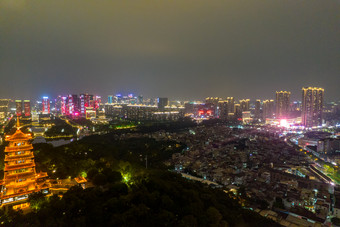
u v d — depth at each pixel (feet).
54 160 370.94
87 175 324.19
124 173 348.18
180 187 285.64
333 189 469.57
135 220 213.87
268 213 341.41
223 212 268.21
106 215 216.54
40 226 197.26
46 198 241.14
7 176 251.19
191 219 221.05
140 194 248.93
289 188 467.11
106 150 548.31
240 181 490.08
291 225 314.35
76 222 203.72
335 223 343.26
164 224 216.13
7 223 198.49
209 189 334.24
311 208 380.99
